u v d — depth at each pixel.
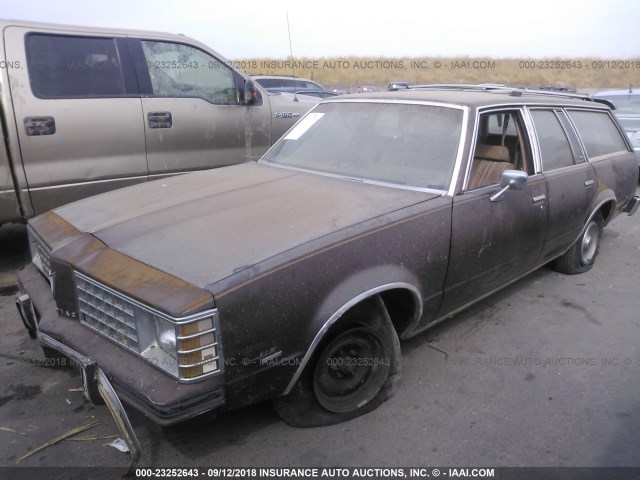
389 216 2.73
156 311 2.06
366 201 2.92
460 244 3.04
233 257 2.29
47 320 2.55
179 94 5.27
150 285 2.16
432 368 3.25
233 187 3.24
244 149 5.88
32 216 4.56
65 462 2.45
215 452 2.51
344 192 3.08
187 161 5.41
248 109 5.81
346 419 2.75
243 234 2.50
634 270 5.04
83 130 4.64
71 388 3.00
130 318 2.19
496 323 3.86
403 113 3.57
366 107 3.77
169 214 2.80
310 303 2.33
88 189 4.79
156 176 5.23
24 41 4.36
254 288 2.16
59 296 2.54
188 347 2.01
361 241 2.54
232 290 2.10
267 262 2.25
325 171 3.50
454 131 3.29
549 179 3.87
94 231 2.68
